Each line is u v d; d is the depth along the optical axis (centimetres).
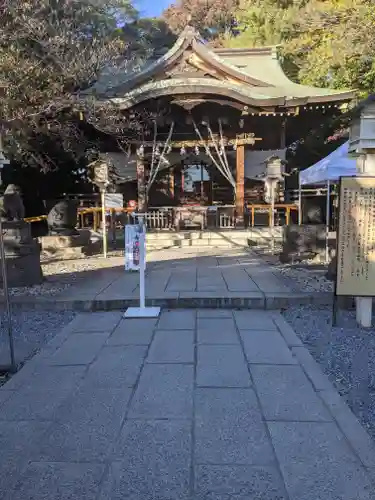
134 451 220
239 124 1216
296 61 1370
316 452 217
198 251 978
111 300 509
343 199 405
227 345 378
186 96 1099
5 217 629
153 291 550
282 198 1302
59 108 940
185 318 467
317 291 538
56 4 922
